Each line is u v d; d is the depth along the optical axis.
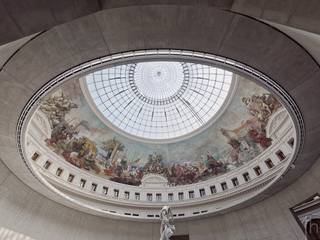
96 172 28.64
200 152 30.52
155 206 27.42
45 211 22.30
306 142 17.16
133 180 30.12
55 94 24.64
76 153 27.67
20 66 13.04
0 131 15.95
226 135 29.00
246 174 27.09
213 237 24.50
